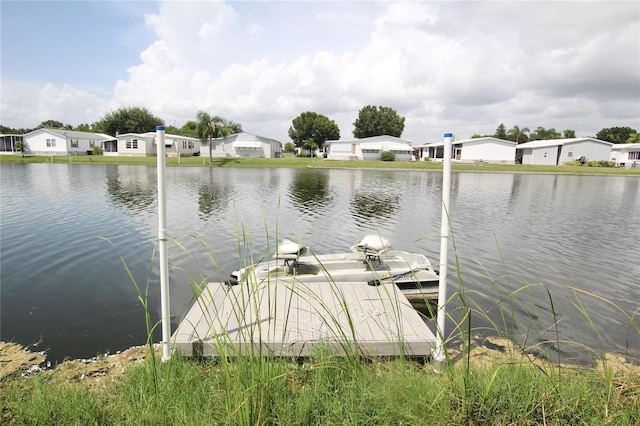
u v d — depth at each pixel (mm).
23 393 2721
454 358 3748
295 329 3428
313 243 9070
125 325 4746
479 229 10875
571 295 6074
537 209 14406
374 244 5699
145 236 9258
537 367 2639
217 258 7688
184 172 29328
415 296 5512
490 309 5340
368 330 3447
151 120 63281
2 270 6750
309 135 71438
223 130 44781
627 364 3889
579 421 2195
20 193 16469
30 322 4805
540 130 75625
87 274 6586
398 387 2396
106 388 2752
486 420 2195
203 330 3398
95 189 18016
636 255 8391
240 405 2008
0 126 68250
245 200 15539
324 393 2465
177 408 2281
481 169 35312
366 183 23328
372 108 72812
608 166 40375
